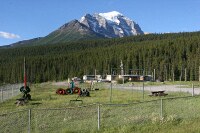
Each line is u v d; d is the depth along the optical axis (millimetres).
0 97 53031
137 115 24188
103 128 19562
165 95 47031
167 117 20969
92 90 72312
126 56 197375
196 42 179625
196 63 152125
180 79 148250
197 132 17078
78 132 18984
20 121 24094
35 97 55312
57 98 51812
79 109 30328
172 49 185625
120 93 58156
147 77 153750
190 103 31047
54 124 22219
